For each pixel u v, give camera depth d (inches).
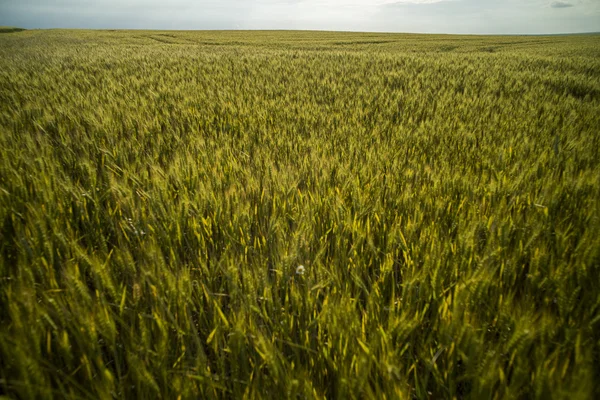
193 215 82.7
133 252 75.0
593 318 52.1
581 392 34.4
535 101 238.4
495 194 90.5
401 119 200.7
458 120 185.2
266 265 62.7
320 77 371.2
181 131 169.5
